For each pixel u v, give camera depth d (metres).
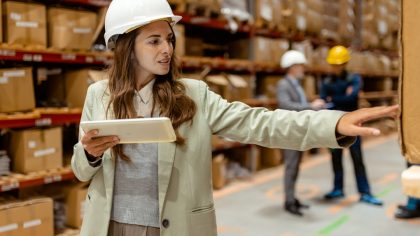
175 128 1.54
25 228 3.66
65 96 4.53
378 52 11.56
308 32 8.10
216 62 6.06
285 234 4.30
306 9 7.78
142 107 1.62
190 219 1.54
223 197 5.68
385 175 7.02
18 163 3.98
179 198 1.54
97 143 1.42
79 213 4.18
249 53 6.85
